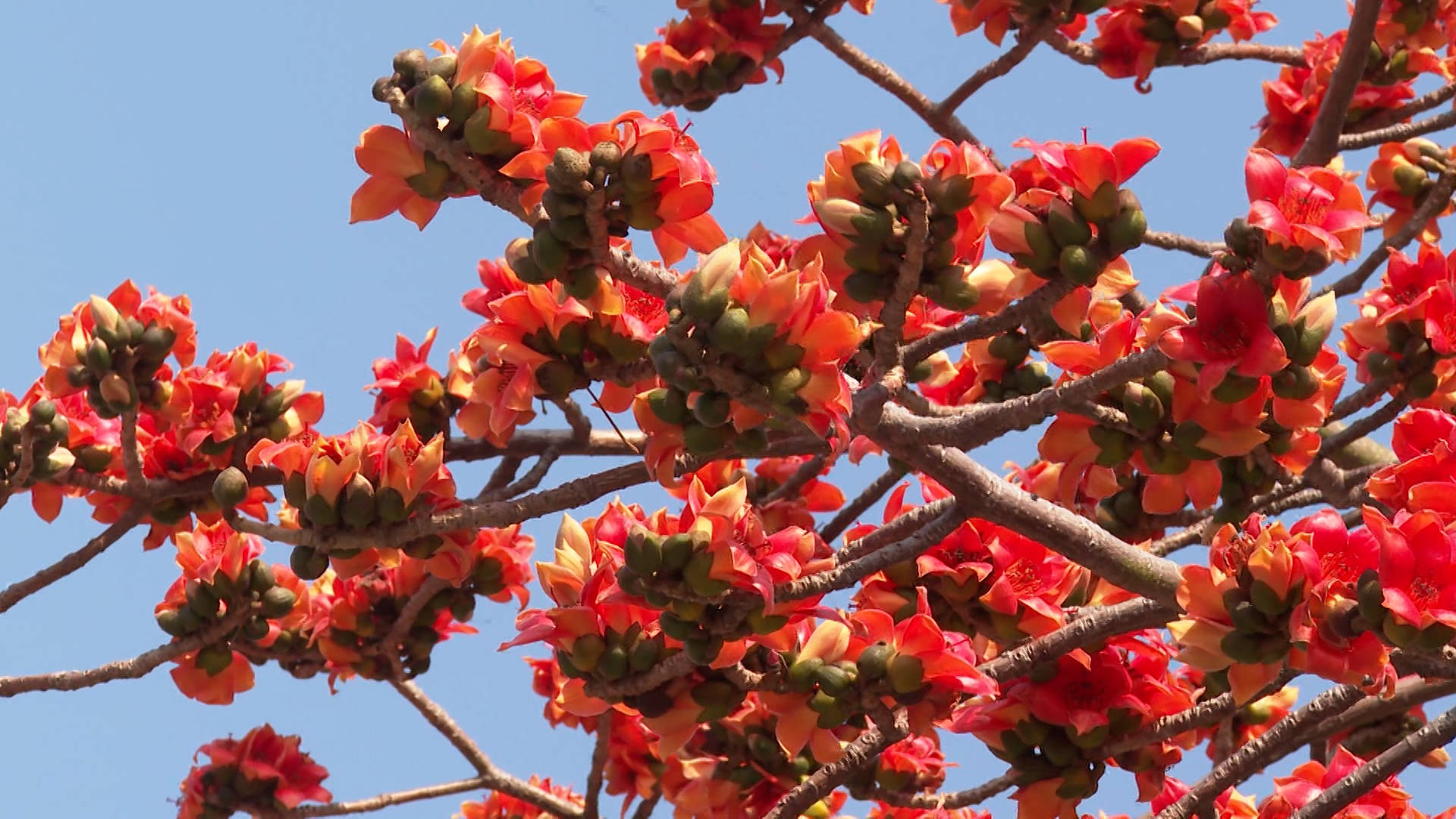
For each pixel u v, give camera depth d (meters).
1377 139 4.64
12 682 3.87
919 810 4.41
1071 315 2.96
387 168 2.94
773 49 4.88
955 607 3.36
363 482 3.18
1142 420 3.22
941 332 2.99
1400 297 3.73
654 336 3.12
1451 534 2.58
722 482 3.79
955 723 3.29
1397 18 4.96
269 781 4.78
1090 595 3.56
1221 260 2.78
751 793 3.60
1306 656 2.58
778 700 3.08
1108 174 2.82
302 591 4.58
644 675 2.99
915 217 2.75
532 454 4.36
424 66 2.86
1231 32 5.21
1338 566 2.63
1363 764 3.32
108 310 3.84
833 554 3.70
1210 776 3.39
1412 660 3.05
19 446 3.81
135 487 3.96
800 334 2.54
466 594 4.46
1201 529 3.97
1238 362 2.79
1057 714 3.21
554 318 3.05
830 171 2.81
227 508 3.23
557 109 2.99
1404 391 3.64
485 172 2.87
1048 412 2.99
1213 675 3.09
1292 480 3.73
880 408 2.98
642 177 2.70
